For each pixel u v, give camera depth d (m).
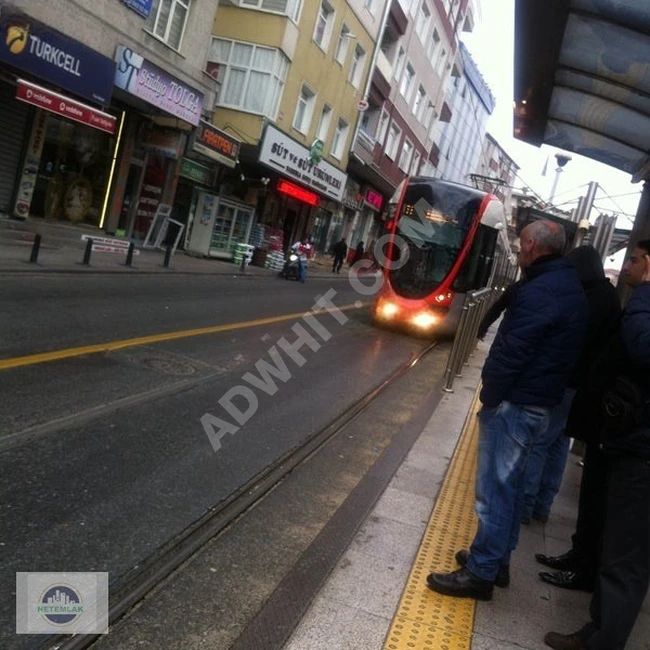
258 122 22.34
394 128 36.59
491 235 14.16
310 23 23.89
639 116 6.20
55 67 13.67
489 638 3.16
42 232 15.23
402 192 14.42
